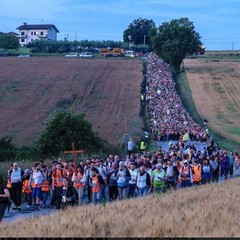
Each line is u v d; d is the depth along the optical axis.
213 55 158.75
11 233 11.56
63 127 43.62
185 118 72.62
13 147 44.16
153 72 109.94
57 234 11.26
